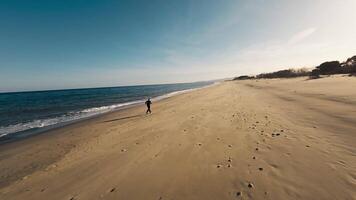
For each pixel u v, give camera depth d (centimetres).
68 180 689
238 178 577
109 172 713
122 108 3145
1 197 622
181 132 1177
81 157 919
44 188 651
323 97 1941
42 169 828
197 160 737
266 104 1941
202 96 3966
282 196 474
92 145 1107
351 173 539
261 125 1143
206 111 1905
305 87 3300
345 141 771
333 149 707
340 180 513
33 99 7381
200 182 578
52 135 1530
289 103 1841
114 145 1055
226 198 491
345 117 1114
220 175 606
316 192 475
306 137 859
